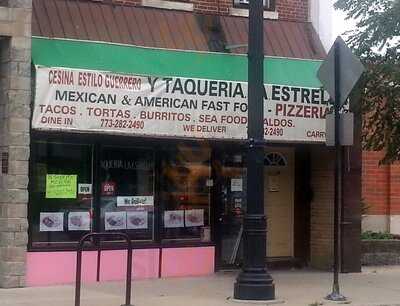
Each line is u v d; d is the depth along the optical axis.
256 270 10.32
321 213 13.98
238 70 12.38
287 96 12.57
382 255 14.94
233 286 11.52
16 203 10.81
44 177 11.52
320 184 14.02
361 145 13.71
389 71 12.36
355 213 13.74
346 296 10.89
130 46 11.91
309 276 13.03
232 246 13.30
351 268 13.65
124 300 10.10
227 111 12.09
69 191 11.72
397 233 17.12
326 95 12.88
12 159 10.76
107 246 11.91
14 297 10.19
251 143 10.48
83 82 11.06
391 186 17.16
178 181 12.74
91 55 11.38
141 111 11.45
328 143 10.84
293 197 14.25
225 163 13.29
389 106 12.58
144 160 12.42
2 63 11.12
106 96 11.20
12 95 10.76
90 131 11.08
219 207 13.09
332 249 13.73
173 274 12.49
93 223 11.88
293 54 13.38
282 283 12.13
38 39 11.23
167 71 11.76
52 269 11.39
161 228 12.52
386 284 12.23
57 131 10.94
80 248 8.96
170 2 12.91
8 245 10.82
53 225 11.56
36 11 11.65
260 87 10.57
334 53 10.85
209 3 13.23
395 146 12.77
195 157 12.93
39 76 10.78
